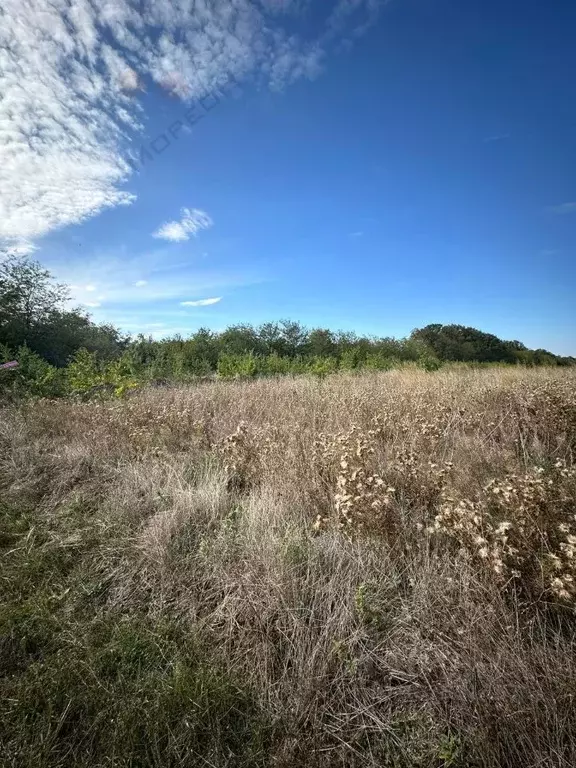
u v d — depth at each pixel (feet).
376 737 5.24
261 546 8.70
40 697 5.71
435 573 7.55
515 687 5.29
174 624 7.14
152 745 5.10
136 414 19.43
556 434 14.20
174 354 53.83
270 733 5.30
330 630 6.63
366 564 8.08
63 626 7.10
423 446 13.57
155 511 11.18
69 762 5.05
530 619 6.49
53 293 53.16
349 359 61.16
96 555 9.25
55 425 19.81
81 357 37.73
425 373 37.50
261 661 6.40
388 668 6.09
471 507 7.95
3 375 31.19
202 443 16.58
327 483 11.23
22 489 12.69
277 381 35.65
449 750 4.81
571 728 4.87
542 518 7.77
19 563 8.75
